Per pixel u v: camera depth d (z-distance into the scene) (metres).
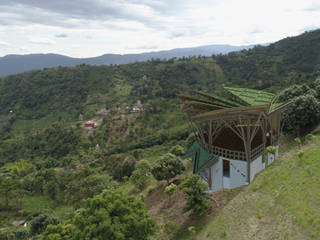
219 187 34.88
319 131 44.50
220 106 34.19
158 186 47.22
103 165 126.50
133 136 184.50
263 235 20.47
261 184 28.86
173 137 169.88
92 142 182.50
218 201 31.27
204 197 30.83
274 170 31.38
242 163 32.06
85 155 156.88
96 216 20.09
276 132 41.12
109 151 165.75
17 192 89.56
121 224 19.69
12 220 78.56
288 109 49.62
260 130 42.84
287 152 40.38
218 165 34.62
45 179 106.31
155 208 37.66
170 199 38.50
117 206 21.42
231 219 24.92
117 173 96.50
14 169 148.75
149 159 133.38
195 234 26.22
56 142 189.50
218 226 24.91
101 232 18.45
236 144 37.44
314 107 47.19
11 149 194.62
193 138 58.75
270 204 24.20
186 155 40.72
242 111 29.53
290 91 59.12
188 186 29.88
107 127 198.25
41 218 50.00
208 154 35.88
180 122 196.12
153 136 178.50
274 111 34.50
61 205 86.06
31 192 101.31
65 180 99.75
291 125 49.81
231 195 31.38
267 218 22.41
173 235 28.11
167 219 32.66
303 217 20.11
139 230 20.25
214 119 33.00
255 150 33.81
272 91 167.00
